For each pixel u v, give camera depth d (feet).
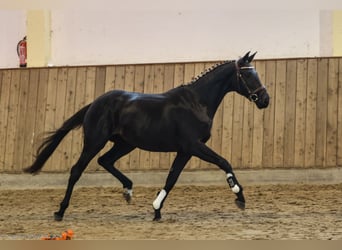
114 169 27.12
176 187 35.70
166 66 38.42
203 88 25.17
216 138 37.04
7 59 41.93
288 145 36.11
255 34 37.99
